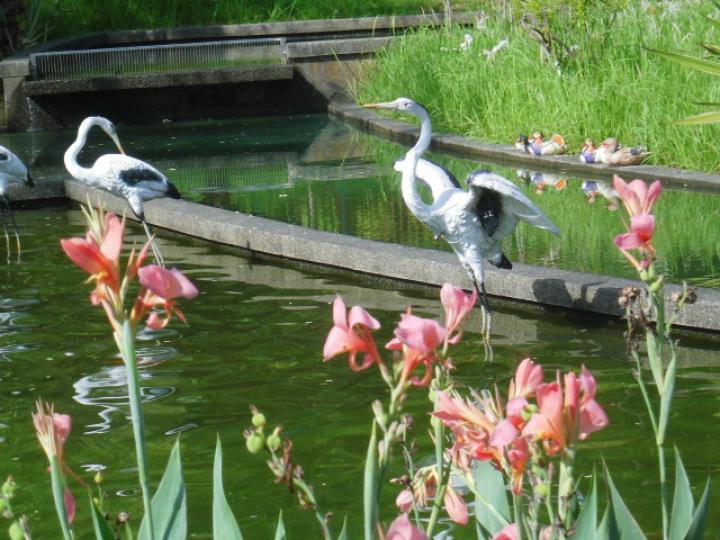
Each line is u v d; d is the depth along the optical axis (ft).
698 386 21.90
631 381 22.44
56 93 76.69
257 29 88.99
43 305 30.66
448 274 31.01
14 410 22.44
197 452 19.74
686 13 58.54
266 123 75.77
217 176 53.62
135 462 19.36
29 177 42.47
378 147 61.00
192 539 16.22
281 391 22.97
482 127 59.26
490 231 27.30
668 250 33.40
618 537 8.45
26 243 39.47
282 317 28.81
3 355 26.21
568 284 28.37
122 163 39.04
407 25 88.94
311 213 43.04
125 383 23.89
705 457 18.22
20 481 18.72
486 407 7.23
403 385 7.11
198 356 25.66
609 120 51.80
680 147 46.73
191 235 40.06
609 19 60.70
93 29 91.86
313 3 95.91
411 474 8.52
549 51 57.67
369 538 6.97
